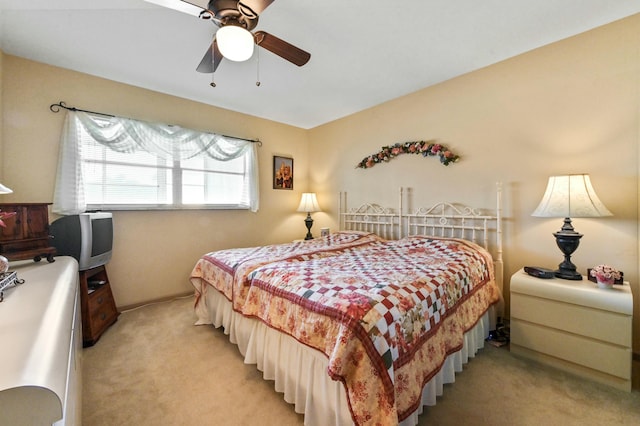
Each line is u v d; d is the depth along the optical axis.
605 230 2.01
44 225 1.71
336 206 4.15
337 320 1.22
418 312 1.36
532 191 2.34
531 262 2.35
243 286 1.94
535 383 1.68
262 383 1.72
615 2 1.76
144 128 2.91
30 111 2.36
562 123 2.18
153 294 3.06
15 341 0.60
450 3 1.75
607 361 1.66
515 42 2.20
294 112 3.80
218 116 3.55
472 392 1.60
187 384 1.70
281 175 4.25
